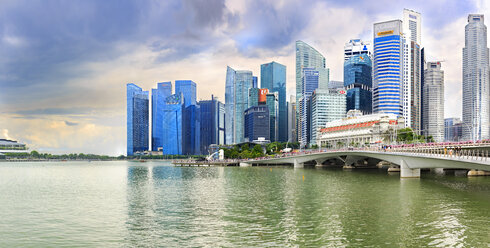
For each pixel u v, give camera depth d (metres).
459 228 51.50
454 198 77.81
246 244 45.31
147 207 72.25
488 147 128.25
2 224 58.53
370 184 107.56
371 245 44.16
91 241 48.38
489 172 134.75
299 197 82.06
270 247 43.94
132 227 55.31
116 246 45.97
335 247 43.56
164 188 106.38
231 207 70.12
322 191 92.31
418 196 81.06
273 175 152.12
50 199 86.12
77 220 61.03
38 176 169.75
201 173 175.00
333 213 62.66
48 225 57.69
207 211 66.50
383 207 67.75
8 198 88.44
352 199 77.88
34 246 46.59
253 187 104.31
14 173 197.62
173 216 62.56
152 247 45.16
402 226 52.88
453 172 157.00
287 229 52.09
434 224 53.88
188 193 92.88
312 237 47.81
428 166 112.25
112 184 122.88
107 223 58.28
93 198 86.81
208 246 44.91
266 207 69.44
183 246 45.16
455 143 143.38
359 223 55.00
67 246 46.44
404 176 125.19
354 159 194.75
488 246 43.28
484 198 77.69
